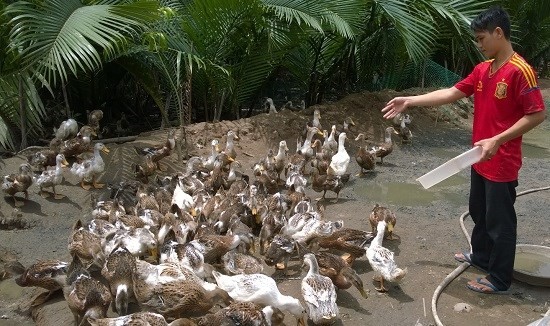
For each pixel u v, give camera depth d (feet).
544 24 82.99
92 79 48.42
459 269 25.30
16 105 37.68
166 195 31.12
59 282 22.27
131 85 55.52
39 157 35.32
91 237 24.95
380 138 48.93
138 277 21.17
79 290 20.88
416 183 38.86
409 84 63.46
